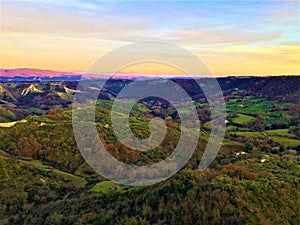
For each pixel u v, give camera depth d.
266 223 32.62
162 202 36.12
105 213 39.53
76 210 44.00
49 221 44.28
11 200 54.62
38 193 56.09
